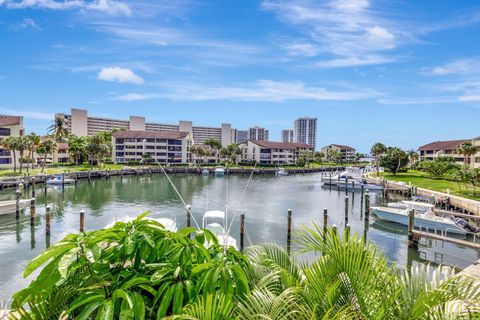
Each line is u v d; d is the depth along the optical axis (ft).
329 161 541.75
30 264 11.87
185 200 154.40
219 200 156.25
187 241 15.07
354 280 12.02
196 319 10.36
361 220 112.98
